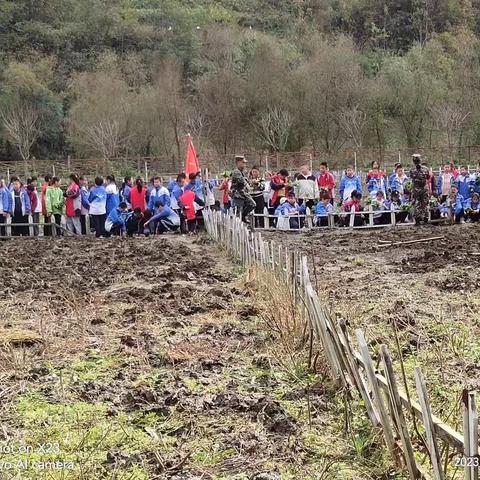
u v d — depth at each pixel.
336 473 4.17
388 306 8.14
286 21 74.19
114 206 18.02
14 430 4.89
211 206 19.19
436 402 5.06
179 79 51.31
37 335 7.18
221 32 59.31
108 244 16.06
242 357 6.50
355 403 5.16
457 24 72.88
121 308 8.66
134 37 60.97
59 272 11.87
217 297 9.16
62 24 61.12
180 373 6.04
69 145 47.66
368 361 4.20
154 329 7.55
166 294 9.49
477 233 15.29
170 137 45.12
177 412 5.14
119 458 4.40
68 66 57.09
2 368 6.17
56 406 5.29
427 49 58.38
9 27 58.44
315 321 5.84
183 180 18.95
